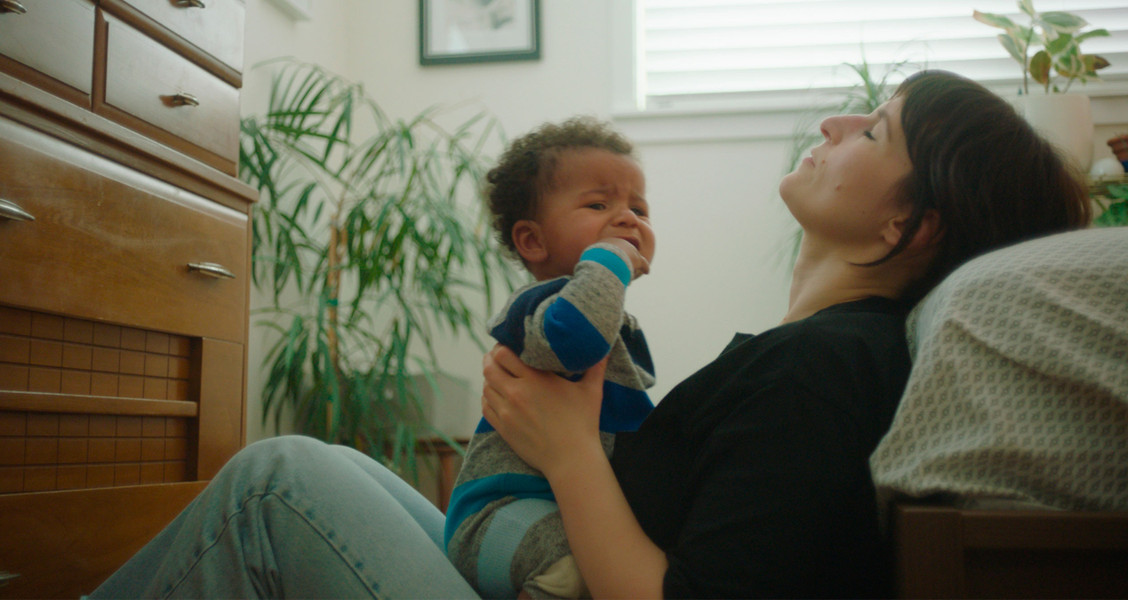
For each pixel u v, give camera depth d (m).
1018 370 0.67
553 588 0.76
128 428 1.39
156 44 1.54
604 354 0.77
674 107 2.97
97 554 1.29
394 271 2.49
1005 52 2.84
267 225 2.41
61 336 1.26
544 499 0.83
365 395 2.30
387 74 3.08
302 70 2.80
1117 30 2.79
